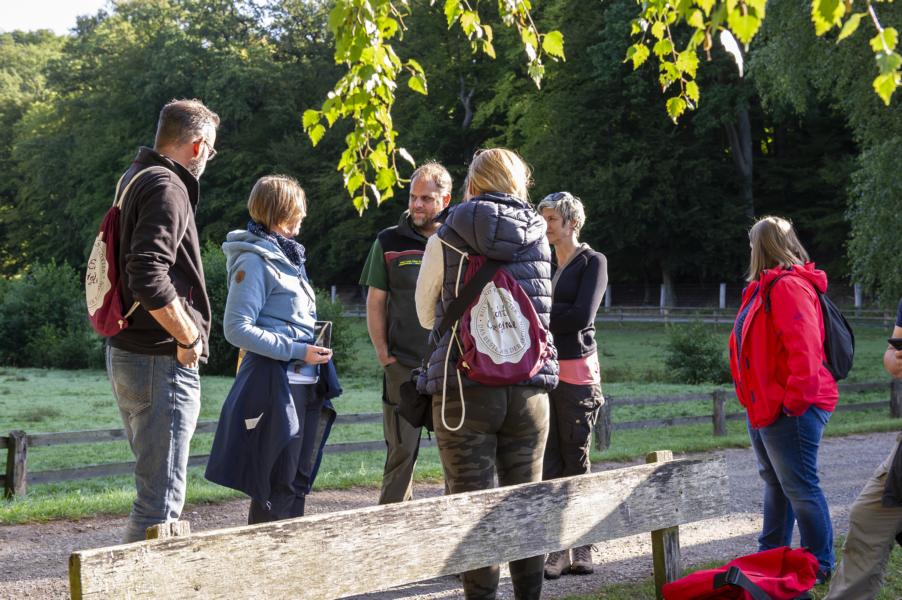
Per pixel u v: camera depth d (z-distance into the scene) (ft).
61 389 77.61
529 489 10.97
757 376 14.61
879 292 74.74
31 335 109.50
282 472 14.44
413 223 17.39
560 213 16.05
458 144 179.42
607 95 146.92
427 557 10.00
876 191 69.56
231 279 14.26
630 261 164.25
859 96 70.74
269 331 14.30
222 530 8.55
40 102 254.88
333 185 177.58
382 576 9.62
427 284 11.51
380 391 73.46
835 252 156.76
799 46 71.31
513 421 11.41
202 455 33.76
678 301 160.56
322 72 196.24
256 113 198.29
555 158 145.69
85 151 205.16
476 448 11.22
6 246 239.91
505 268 11.25
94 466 30.35
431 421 11.96
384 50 12.92
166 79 190.80
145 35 208.23
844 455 34.09
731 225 150.10
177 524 8.42
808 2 69.56
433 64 169.78
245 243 14.32
